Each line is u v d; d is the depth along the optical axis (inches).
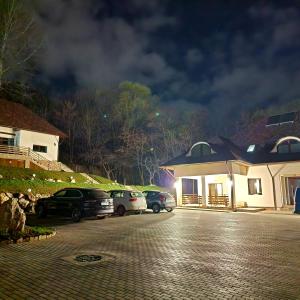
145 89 1956.2
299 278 242.7
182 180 1221.7
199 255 321.7
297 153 1054.4
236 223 611.5
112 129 1859.0
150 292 209.0
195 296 201.9
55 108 1914.4
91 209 647.8
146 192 932.6
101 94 1948.8
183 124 1937.7
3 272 255.4
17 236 402.6
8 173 930.1
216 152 1071.6
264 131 1312.7
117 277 243.1
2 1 922.7
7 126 1280.8
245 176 1117.7
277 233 476.7
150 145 1759.4
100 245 374.9
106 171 1656.0
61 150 1814.7
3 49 929.5
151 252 335.6
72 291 210.5
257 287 220.5
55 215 679.1
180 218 711.7
